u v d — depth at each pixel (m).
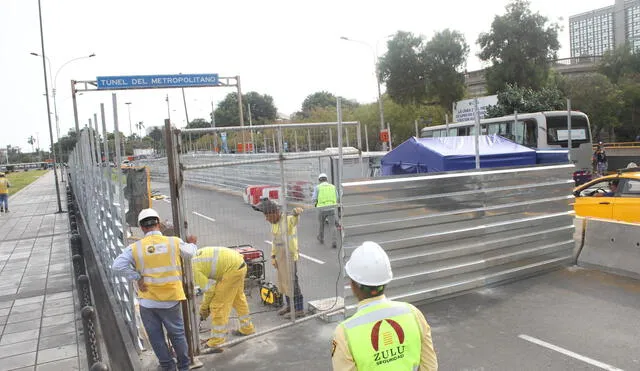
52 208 23.45
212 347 5.73
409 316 2.51
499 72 34.09
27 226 17.12
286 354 5.62
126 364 5.48
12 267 10.52
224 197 6.32
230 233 6.33
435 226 7.15
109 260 7.79
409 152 9.46
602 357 5.19
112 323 6.80
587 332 5.84
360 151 7.86
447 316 6.61
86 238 13.31
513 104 28.89
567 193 8.77
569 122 17.69
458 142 9.70
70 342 6.19
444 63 34.72
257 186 6.75
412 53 35.12
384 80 36.31
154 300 4.83
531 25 33.25
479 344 5.66
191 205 5.91
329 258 8.01
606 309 6.54
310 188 9.78
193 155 7.36
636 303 6.71
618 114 41.41
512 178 7.97
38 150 121.06
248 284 7.61
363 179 6.53
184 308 5.38
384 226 6.70
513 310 6.69
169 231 6.02
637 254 7.91
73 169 23.59
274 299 6.94
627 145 39.03
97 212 9.82
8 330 6.67
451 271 7.29
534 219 8.19
